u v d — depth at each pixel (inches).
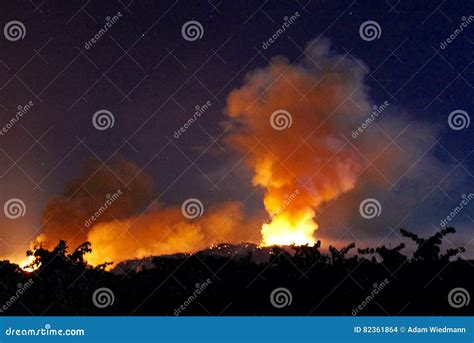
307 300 457.7
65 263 463.8
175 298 461.4
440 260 455.5
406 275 456.8
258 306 457.7
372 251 467.2
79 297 456.1
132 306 459.2
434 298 450.0
